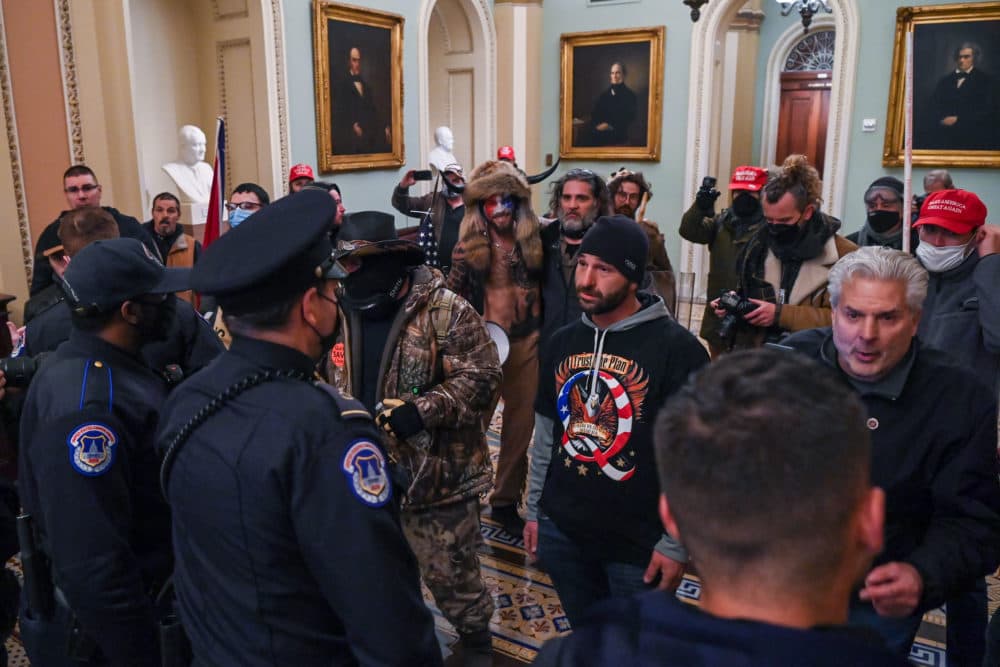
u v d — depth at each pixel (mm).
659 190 8328
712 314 3471
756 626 624
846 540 649
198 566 1134
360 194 7082
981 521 1379
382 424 1979
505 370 3289
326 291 1199
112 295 1472
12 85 4469
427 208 5602
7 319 3965
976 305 2461
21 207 4602
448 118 8727
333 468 1078
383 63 7066
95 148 4867
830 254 2699
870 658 608
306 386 1149
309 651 1117
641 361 1751
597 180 3088
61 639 1516
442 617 2785
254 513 1060
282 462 1060
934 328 2588
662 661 643
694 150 8008
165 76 6195
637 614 699
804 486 623
